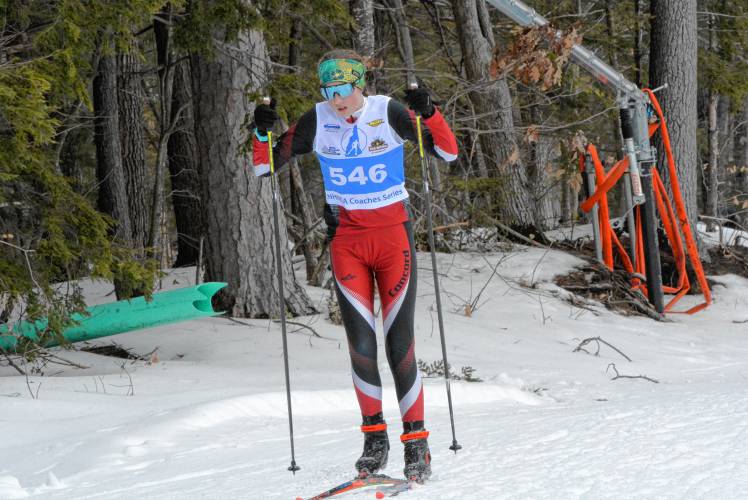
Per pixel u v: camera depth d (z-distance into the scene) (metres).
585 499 7.20
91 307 19.72
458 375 18.55
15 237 17.61
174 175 37.81
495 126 33.19
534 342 23.53
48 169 17.69
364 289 8.84
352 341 8.78
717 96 44.00
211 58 21.78
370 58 26.89
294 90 21.66
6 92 14.79
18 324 18.70
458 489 7.86
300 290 24.78
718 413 10.97
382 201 8.77
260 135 8.89
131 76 34.84
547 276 30.23
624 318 27.53
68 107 33.09
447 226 31.81
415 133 8.72
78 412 14.96
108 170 31.97
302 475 9.38
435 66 38.94
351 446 11.15
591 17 43.97
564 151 30.53
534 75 24.67
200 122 24.06
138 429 13.08
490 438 10.68
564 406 14.56
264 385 17.02
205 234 24.48
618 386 18.00
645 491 7.29
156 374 18.20
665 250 32.47
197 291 19.47
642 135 28.92
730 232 39.47
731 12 40.53
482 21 35.06
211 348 21.41
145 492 9.43
